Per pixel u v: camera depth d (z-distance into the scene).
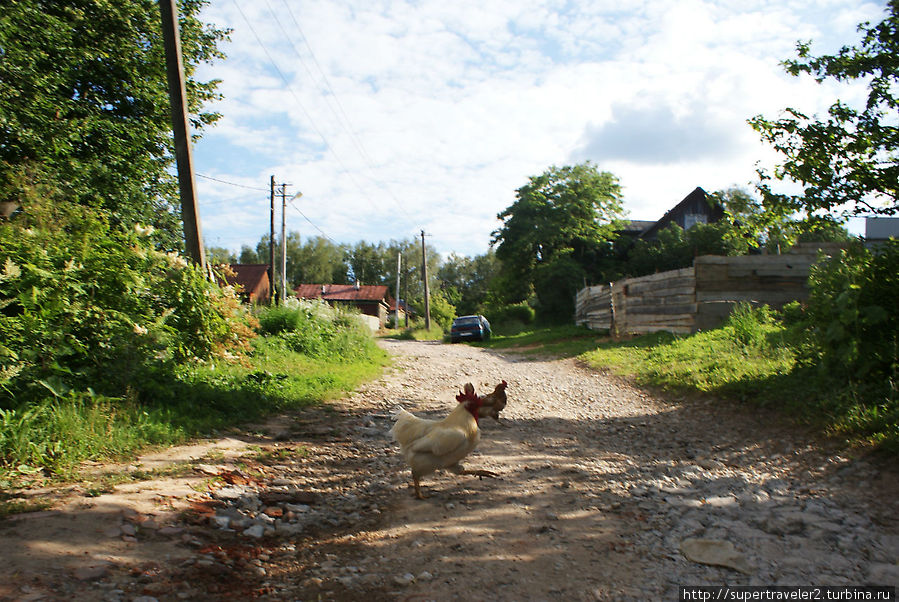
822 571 3.80
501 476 6.03
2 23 13.20
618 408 10.17
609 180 45.19
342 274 112.25
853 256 7.78
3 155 14.06
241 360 10.67
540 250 46.53
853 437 6.34
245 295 17.64
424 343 33.59
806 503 5.02
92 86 17.53
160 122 18.56
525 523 4.69
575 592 3.55
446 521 4.76
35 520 3.85
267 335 15.68
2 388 6.06
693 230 37.88
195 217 11.29
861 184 8.63
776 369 9.59
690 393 10.18
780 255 16.70
